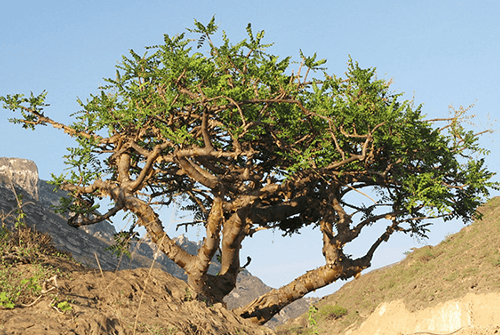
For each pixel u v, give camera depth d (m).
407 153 17.81
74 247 118.75
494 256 51.12
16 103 17.33
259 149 18.47
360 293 70.88
